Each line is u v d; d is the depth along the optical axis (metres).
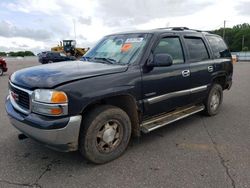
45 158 3.75
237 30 89.81
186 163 3.61
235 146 4.18
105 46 4.65
